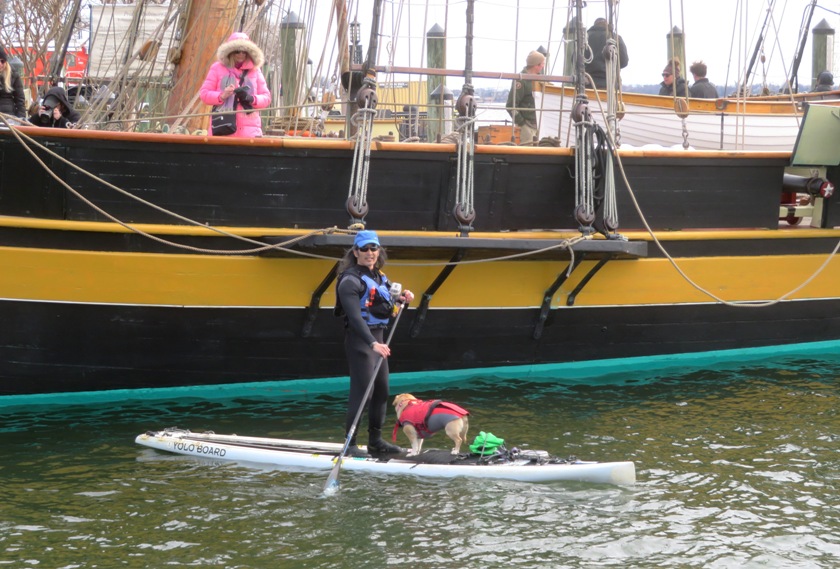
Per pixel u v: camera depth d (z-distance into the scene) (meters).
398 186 14.95
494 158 15.22
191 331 14.98
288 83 21.28
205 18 17.11
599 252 15.04
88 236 14.23
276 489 11.13
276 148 14.38
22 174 14.02
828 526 10.00
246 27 17.77
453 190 15.14
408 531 9.83
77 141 13.98
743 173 16.88
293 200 14.64
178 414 14.23
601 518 10.22
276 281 14.96
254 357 15.43
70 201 14.10
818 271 16.67
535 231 15.78
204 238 14.54
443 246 14.19
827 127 16.41
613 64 16.16
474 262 14.40
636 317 17.09
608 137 15.14
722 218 16.92
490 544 9.51
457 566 9.02
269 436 13.23
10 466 11.81
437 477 11.58
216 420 13.94
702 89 22.42
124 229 14.23
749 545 9.50
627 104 20.94
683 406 14.68
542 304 16.31
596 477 11.34
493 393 15.43
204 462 12.09
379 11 14.68
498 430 13.42
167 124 17.17
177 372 15.19
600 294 16.64
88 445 12.69
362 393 11.84
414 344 16.06
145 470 11.75
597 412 14.36
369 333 11.62
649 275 16.80
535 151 15.33
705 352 17.89
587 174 15.30
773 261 17.50
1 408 14.49
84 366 14.77
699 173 16.56
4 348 14.39
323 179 14.68
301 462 11.99
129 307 14.62
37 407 14.56
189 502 10.66
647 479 11.46
